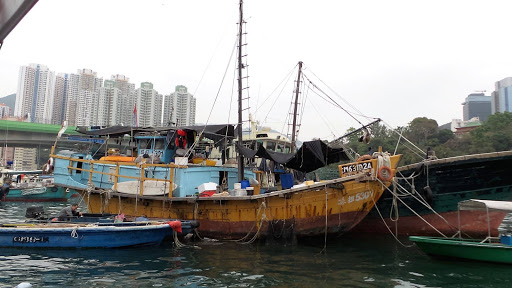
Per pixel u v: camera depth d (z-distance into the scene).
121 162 15.99
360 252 11.65
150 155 16.53
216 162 17.31
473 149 52.91
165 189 14.29
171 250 11.75
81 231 11.49
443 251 10.38
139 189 14.59
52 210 26.55
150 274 8.92
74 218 13.55
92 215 14.31
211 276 8.80
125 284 8.12
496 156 12.67
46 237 11.53
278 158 14.28
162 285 8.08
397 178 13.20
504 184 13.12
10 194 32.22
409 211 14.24
